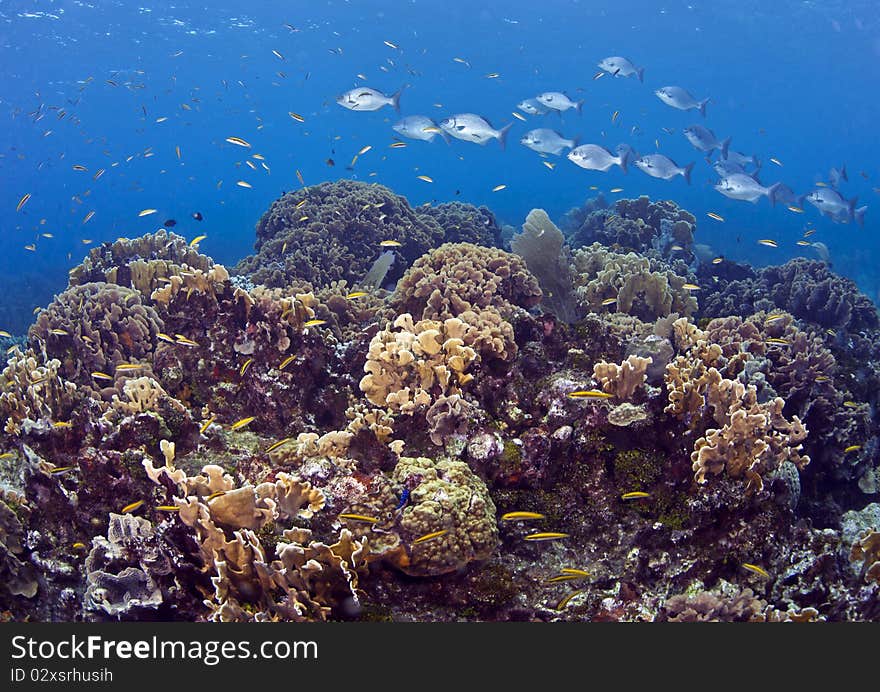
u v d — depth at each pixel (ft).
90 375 22.57
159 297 21.88
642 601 15.35
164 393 18.40
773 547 16.16
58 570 16.08
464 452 16.88
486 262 25.85
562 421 17.79
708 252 63.98
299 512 14.43
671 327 21.95
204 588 14.57
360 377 21.86
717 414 16.74
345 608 13.73
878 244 153.48
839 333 36.91
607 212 58.95
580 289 30.81
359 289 31.45
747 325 27.02
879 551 15.89
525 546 16.43
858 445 26.05
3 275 114.62
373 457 16.42
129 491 16.55
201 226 170.30
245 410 20.75
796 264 42.78
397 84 250.78
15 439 18.15
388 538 14.14
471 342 18.80
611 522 16.87
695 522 16.15
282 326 20.66
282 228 45.34
